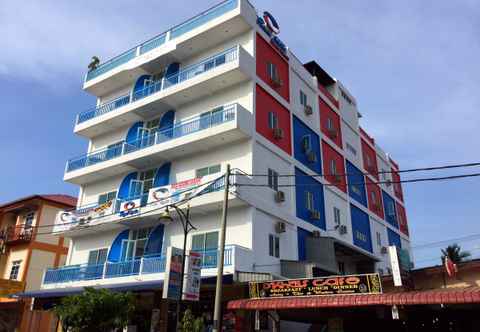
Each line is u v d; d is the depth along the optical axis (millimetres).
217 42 25609
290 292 15062
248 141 21750
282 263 20984
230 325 17391
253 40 24203
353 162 33156
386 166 41000
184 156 24078
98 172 27422
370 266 28125
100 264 23234
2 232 32719
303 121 27250
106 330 14789
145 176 26109
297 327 20094
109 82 30312
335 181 29094
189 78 24422
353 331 16219
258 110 22906
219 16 24469
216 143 22438
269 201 21688
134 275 21109
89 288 15516
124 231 25062
